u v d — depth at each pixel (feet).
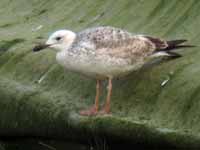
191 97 40.91
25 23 58.49
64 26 55.52
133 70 41.98
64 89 47.09
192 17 49.60
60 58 41.81
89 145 43.37
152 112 41.68
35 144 46.47
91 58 40.57
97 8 55.72
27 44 53.16
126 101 43.04
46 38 53.72
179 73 43.11
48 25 56.65
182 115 40.52
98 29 41.81
